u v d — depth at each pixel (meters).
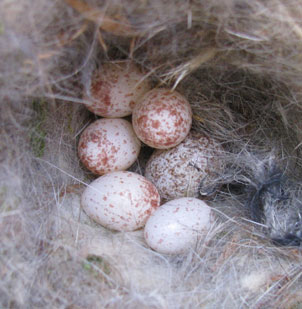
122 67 0.07
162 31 0.06
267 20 0.06
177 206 0.07
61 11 0.05
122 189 0.07
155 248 0.07
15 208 0.06
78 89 0.07
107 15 0.06
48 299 0.06
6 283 0.06
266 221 0.07
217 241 0.07
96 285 0.06
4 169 0.06
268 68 0.07
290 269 0.07
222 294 0.06
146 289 0.06
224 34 0.06
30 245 0.06
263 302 0.06
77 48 0.06
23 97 0.06
